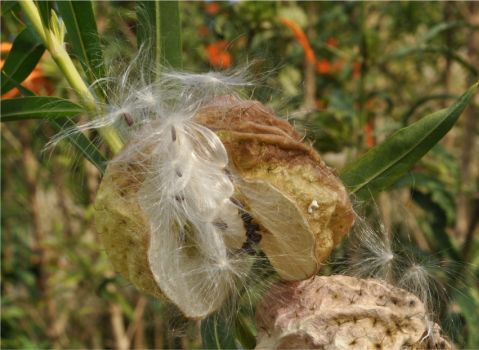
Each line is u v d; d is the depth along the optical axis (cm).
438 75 78
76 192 39
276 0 62
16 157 83
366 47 60
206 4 65
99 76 31
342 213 25
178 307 25
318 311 25
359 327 25
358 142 58
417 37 75
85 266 76
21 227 85
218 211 25
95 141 31
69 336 87
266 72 32
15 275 79
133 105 27
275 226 25
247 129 25
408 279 29
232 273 26
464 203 58
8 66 35
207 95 27
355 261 29
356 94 65
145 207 25
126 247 25
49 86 47
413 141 30
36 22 31
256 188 25
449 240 49
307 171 25
